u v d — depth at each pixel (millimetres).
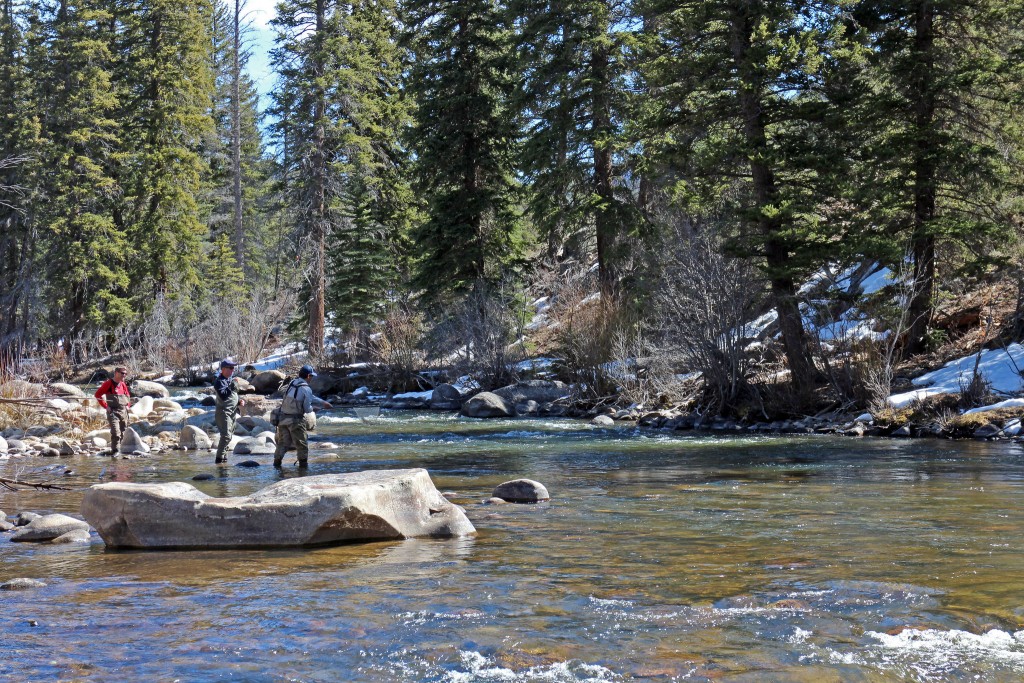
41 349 45625
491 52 35438
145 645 4977
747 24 21594
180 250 50250
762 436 18609
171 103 50406
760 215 20297
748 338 25453
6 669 4582
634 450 16453
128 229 49438
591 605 5664
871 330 23438
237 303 48344
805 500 10008
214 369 43062
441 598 5879
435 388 30609
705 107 22172
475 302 31297
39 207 46625
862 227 20766
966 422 17219
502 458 15469
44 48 48688
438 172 35531
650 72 22969
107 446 18141
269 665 4645
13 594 6133
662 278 24609
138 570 6852
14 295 47125
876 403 19328
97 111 48312
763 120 21359
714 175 22391
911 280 21109
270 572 6711
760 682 4328
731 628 5160
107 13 49125
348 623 5344
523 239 35844
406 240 43719
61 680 4422
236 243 58875
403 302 38562
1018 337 21156
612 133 30453
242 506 7809
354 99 43406
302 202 43094
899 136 21234
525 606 5664
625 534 8070
